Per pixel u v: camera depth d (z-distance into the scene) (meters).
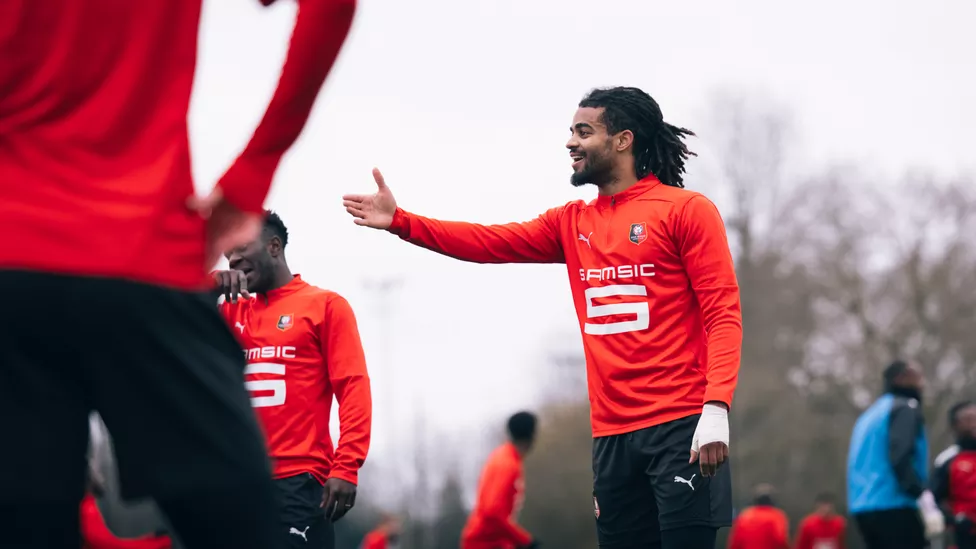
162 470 1.88
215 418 1.92
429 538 63.16
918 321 38.09
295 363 5.99
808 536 17.97
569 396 57.50
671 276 5.13
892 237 39.41
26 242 1.82
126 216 1.88
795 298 39.88
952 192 38.91
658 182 5.33
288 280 6.20
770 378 39.84
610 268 5.21
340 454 5.89
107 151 1.96
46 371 1.84
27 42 1.93
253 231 2.06
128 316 1.84
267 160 2.03
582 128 5.41
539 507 48.66
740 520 17.48
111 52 1.98
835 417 39.62
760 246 41.03
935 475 9.90
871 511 9.24
